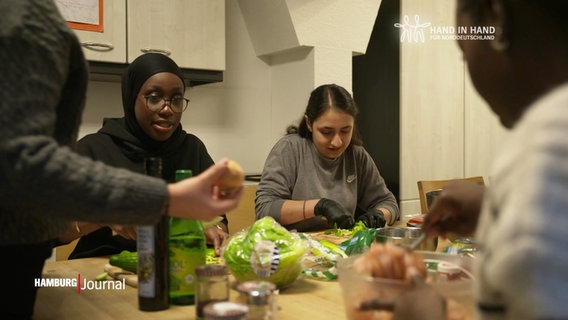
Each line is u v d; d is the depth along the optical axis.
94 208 0.61
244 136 2.98
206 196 0.68
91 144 1.79
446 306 0.55
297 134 2.09
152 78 1.74
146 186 0.64
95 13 2.14
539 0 0.44
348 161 2.06
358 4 2.79
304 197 1.96
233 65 2.91
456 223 0.83
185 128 2.76
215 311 0.63
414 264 0.62
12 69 0.59
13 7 0.62
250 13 2.87
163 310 0.86
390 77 2.98
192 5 2.42
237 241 0.99
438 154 3.15
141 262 0.86
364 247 1.11
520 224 0.36
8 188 0.60
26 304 0.79
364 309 0.58
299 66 2.79
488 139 3.40
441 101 3.14
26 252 0.77
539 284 0.34
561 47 0.44
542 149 0.36
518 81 0.48
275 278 0.94
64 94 0.75
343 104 1.89
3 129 0.58
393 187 3.01
